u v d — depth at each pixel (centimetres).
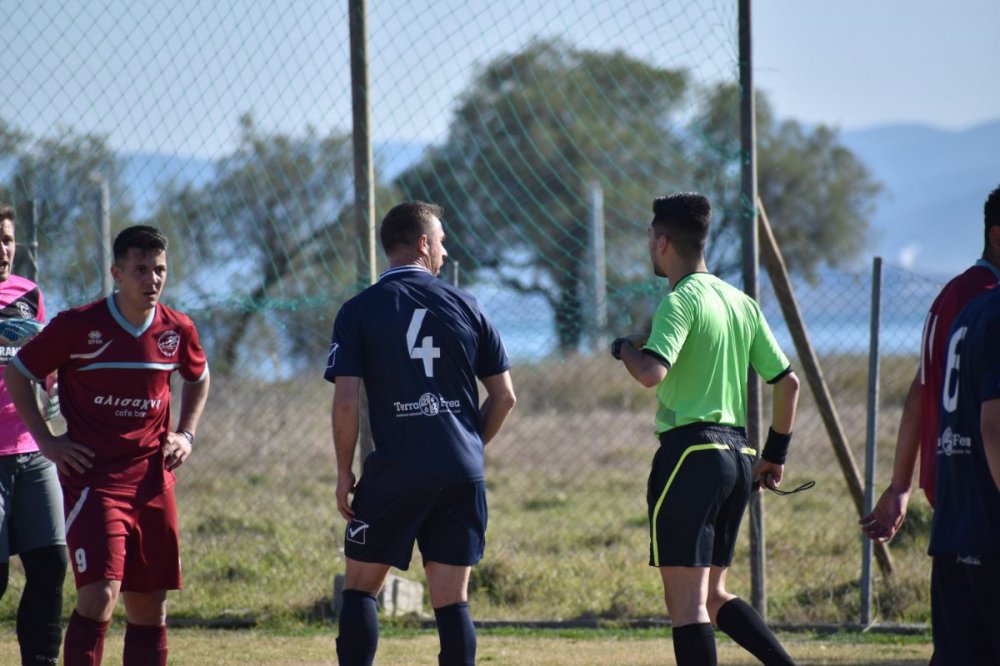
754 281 2272
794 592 2556
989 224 1402
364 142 2358
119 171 2761
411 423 1505
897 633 2333
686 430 1580
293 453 4478
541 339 4266
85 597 1538
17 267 2566
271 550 2867
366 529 1512
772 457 1725
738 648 2166
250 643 2217
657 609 2464
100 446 1576
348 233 4878
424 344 1523
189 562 2764
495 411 1606
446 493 1507
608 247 9675
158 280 1582
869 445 2383
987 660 1243
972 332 1212
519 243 9225
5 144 2633
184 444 1650
